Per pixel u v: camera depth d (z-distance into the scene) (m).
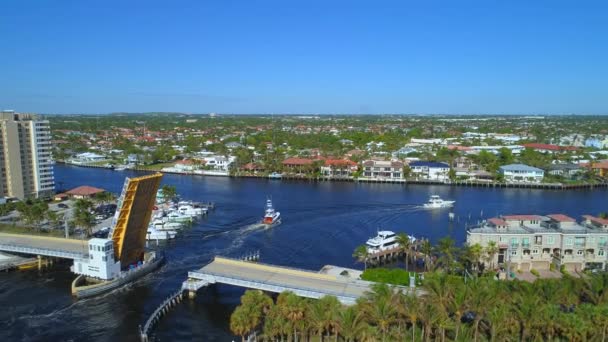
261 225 166.12
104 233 152.88
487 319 70.69
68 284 111.88
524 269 112.94
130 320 93.38
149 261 122.12
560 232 112.81
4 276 117.00
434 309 68.50
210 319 92.75
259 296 77.31
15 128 199.00
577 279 79.12
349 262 127.62
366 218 176.38
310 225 166.62
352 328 67.81
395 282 98.75
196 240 148.88
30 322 92.31
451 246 111.31
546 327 66.25
